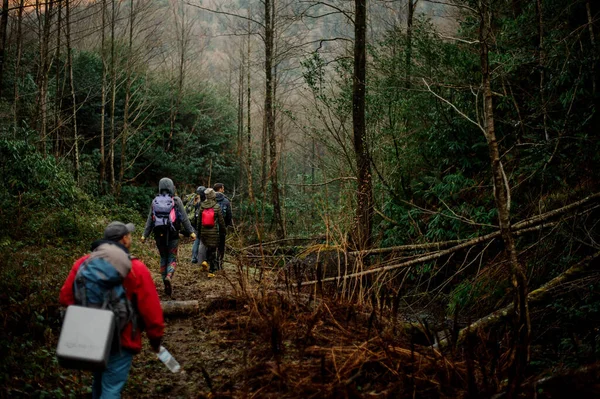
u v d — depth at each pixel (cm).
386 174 1240
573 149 849
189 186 2580
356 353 482
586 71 875
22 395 404
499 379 473
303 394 419
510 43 1075
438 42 1158
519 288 511
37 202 1140
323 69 1247
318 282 666
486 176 1056
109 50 2314
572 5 973
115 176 2339
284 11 1788
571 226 775
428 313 868
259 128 2970
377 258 946
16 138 1447
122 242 385
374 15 1803
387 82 1248
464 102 1086
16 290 625
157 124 2580
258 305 652
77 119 2269
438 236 973
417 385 439
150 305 362
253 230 1366
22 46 1939
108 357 331
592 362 479
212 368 509
